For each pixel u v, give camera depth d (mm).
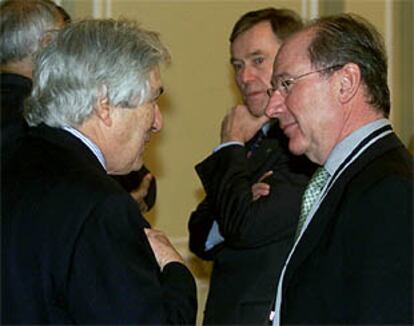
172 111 3951
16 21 2311
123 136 1790
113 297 1595
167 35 3924
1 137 1923
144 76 1782
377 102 1824
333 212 1709
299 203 2430
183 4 3947
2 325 1620
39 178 1681
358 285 1605
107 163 1812
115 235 1619
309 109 1835
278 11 2725
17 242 1639
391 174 1642
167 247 1897
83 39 1768
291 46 1873
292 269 1755
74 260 1601
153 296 1619
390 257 1584
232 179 2520
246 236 2412
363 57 1821
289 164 2500
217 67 4012
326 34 1844
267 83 2645
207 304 2529
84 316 1597
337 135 1829
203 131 4004
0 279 1637
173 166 3965
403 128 4242
